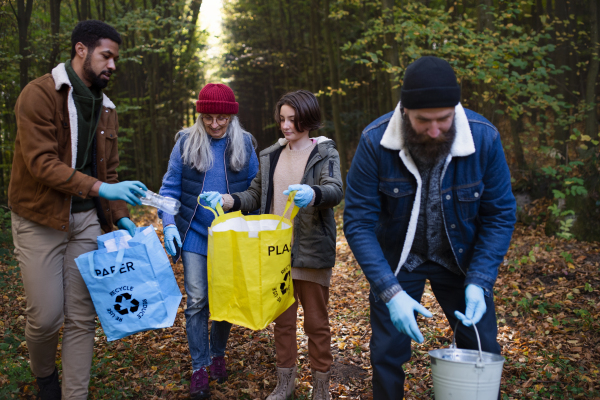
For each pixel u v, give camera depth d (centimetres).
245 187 324
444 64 178
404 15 891
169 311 253
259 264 225
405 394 303
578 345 381
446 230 212
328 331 280
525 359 355
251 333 407
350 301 526
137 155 1819
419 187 207
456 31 865
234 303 230
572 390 305
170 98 1806
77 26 254
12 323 416
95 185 238
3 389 280
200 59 1973
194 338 288
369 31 891
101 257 240
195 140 303
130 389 299
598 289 511
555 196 656
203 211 304
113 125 283
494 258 204
